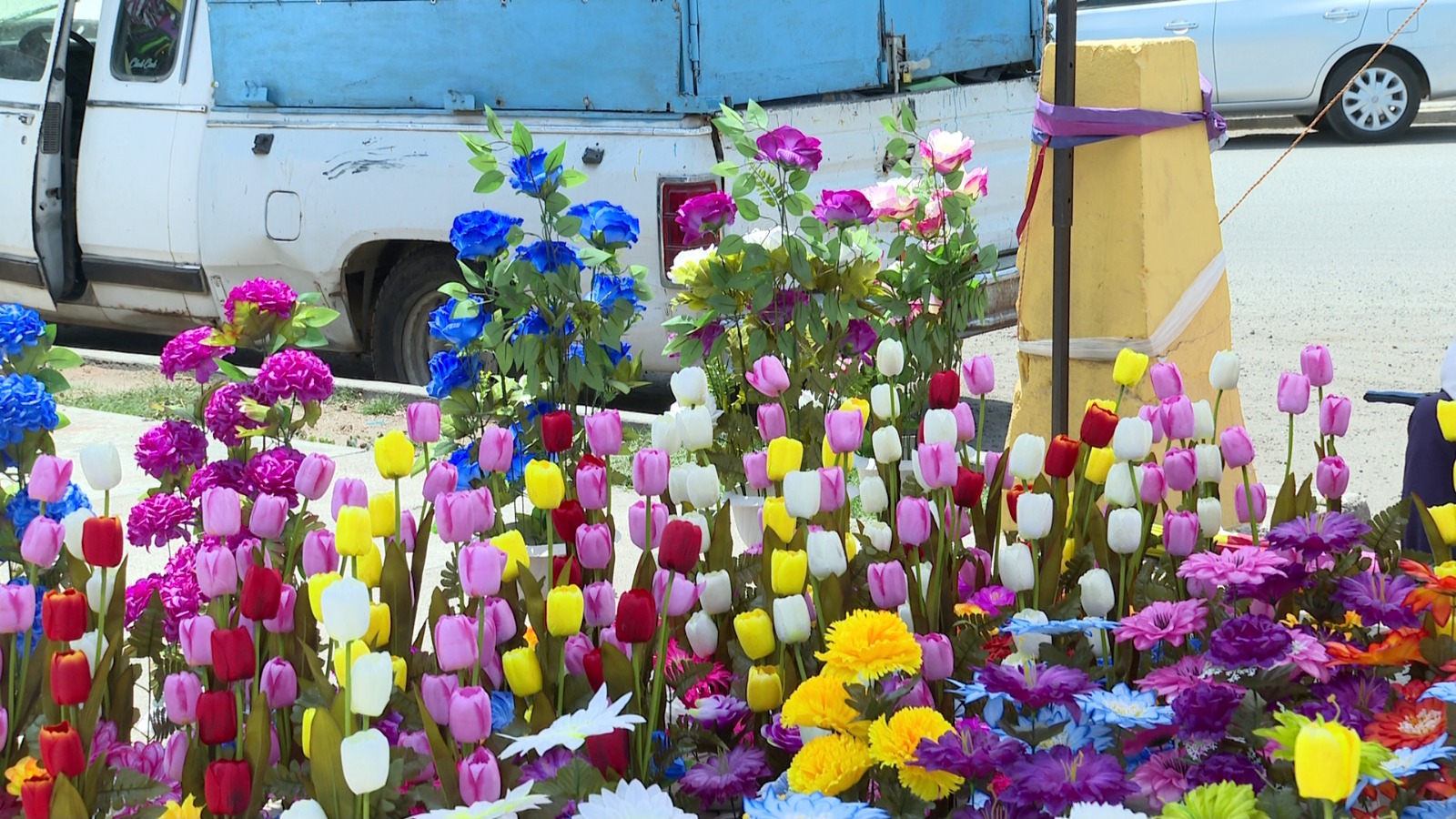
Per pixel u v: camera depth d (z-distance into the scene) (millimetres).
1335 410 2801
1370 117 15109
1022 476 2510
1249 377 7453
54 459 2318
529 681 2213
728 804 2412
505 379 4074
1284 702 2248
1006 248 7414
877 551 2617
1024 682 2131
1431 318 8336
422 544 2674
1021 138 7594
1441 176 12789
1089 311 4309
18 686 2396
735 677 2529
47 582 2828
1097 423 2551
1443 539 2430
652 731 2355
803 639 2262
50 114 8312
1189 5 15570
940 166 4770
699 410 2582
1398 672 2314
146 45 8062
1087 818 1754
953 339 4770
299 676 2514
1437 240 10352
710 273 4398
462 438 4035
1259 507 2830
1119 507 2631
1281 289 9289
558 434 2734
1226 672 2158
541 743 1953
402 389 7230
